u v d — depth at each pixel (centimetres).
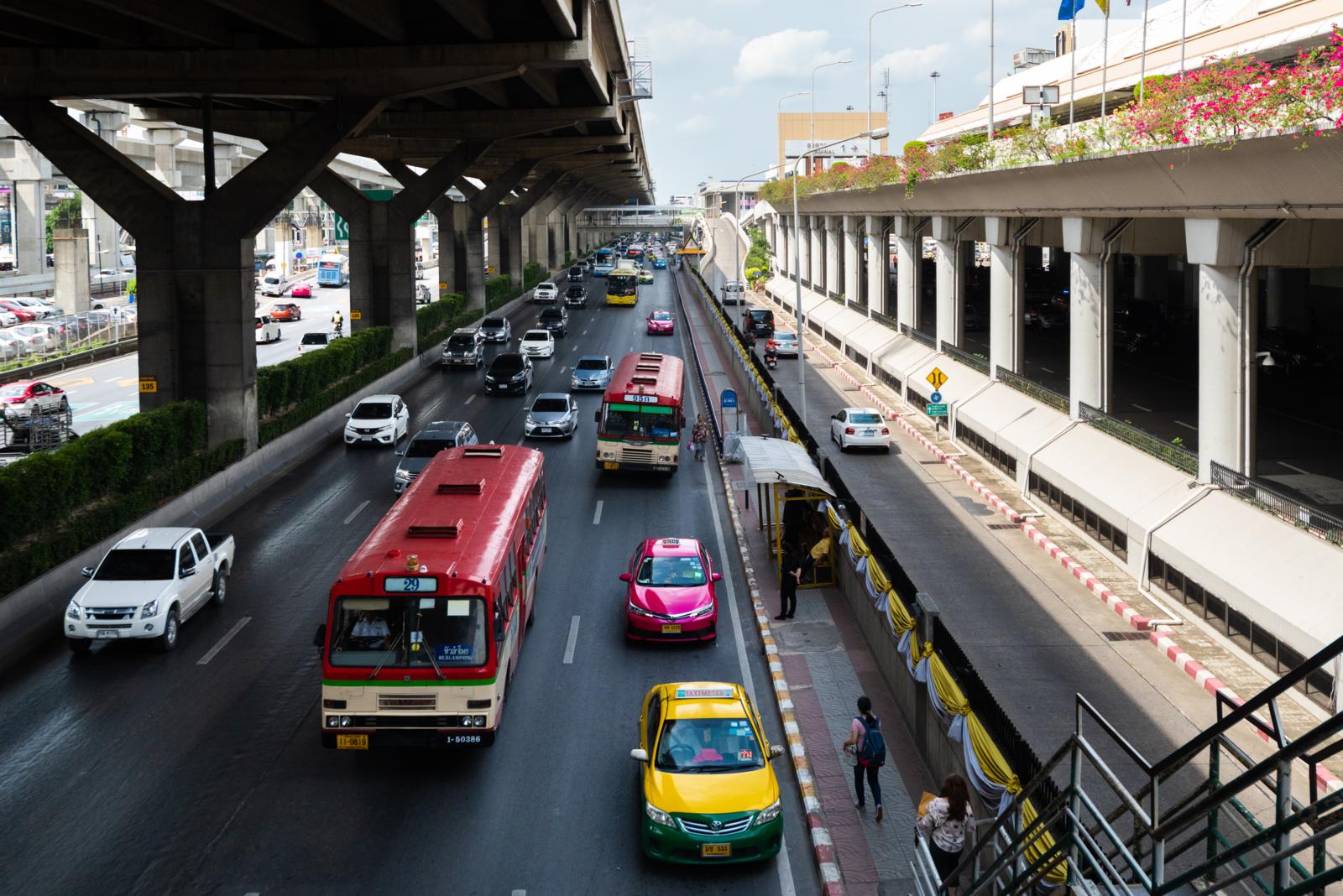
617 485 3900
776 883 1530
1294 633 2067
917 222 6053
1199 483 2756
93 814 1689
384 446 4469
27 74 3744
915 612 1988
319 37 3778
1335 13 3750
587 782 1814
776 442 3284
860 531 2712
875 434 4422
